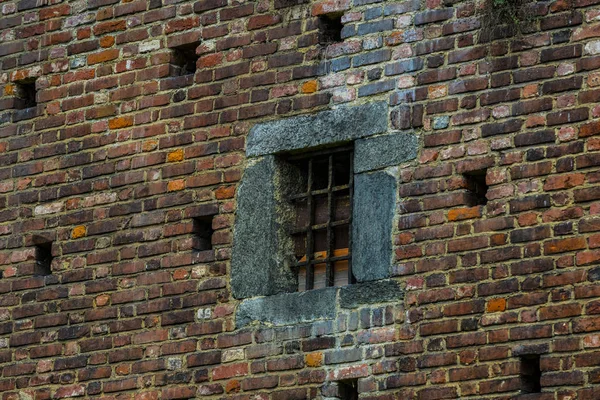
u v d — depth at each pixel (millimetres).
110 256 29734
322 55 28922
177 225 29312
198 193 29297
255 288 28406
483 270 26688
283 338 27938
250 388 27953
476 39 27719
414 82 28016
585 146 26516
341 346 27438
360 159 28109
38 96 31172
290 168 29016
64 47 31234
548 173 26641
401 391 26781
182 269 29078
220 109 29500
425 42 28109
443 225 27203
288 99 28984
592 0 27062
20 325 30141
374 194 27859
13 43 31688
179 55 30391
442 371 26562
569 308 25938
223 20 29891
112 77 30609
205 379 28359
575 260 26109
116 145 30219
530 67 27188
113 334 29312
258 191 28844
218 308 28609
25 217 30672
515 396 25953
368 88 28375
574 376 25625
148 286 29250
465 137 27375
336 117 28484
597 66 26766
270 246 28531
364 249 27703
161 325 28969
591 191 26281
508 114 27156
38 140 30969
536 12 27359
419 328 26906
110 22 30922
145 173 29828
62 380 29547
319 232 28609
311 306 27859
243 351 28172
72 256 30078
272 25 29453
